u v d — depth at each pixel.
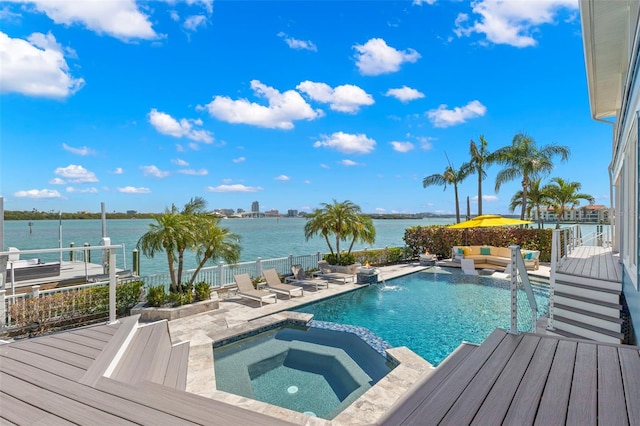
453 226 13.62
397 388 4.88
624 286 5.70
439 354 6.77
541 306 9.90
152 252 8.61
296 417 4.18
